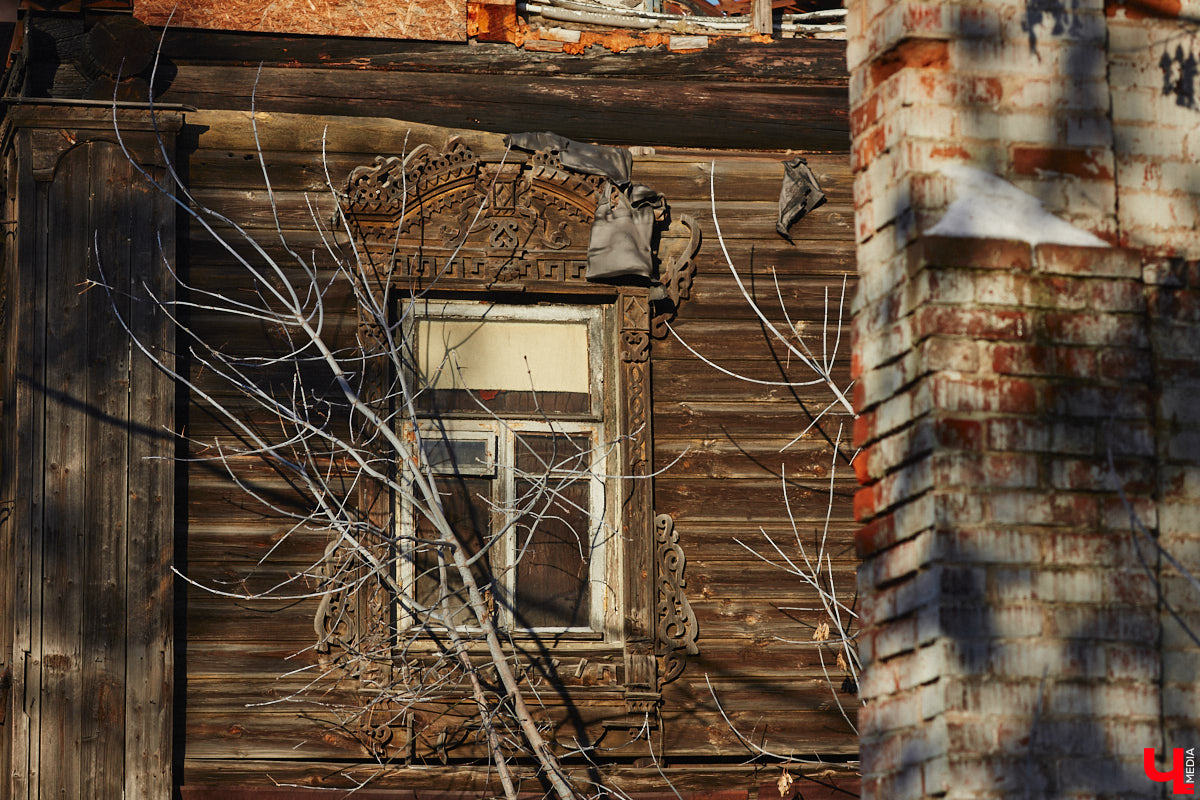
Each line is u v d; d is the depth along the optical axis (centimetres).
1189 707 741
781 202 1934
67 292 1697
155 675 1634
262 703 1678
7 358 1734
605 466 1844
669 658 1786
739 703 1788
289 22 1895
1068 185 800
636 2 2491
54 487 1653
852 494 1877
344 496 1741
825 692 1805
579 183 1877
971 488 748
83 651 1623
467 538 1789
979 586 737
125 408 1684
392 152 1858
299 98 1881
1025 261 776
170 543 1667
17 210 1711
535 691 1661
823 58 2042
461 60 1941
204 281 1770
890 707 780
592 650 1769
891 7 820
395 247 1719
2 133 1819
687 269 1895
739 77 2012
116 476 1669
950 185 790
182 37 1861
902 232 794
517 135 1889
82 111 1738
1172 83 825
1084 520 752
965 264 772
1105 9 830
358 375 1775
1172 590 754
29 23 1794
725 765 1756
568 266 1858
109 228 1723
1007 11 816
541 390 1850
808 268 1928
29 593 1625
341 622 1711
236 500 1719
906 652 768
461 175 1850
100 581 1644
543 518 1812
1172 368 780
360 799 1652
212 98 1855
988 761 718
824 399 1891
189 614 1689
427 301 1834
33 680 1608
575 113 1959
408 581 1756
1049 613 739
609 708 1750
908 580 774
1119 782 724
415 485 1781
